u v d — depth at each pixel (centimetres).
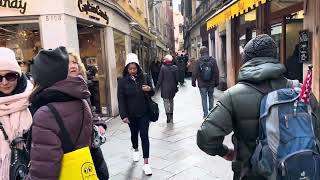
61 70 212
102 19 996
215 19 1062
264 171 196
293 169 188
